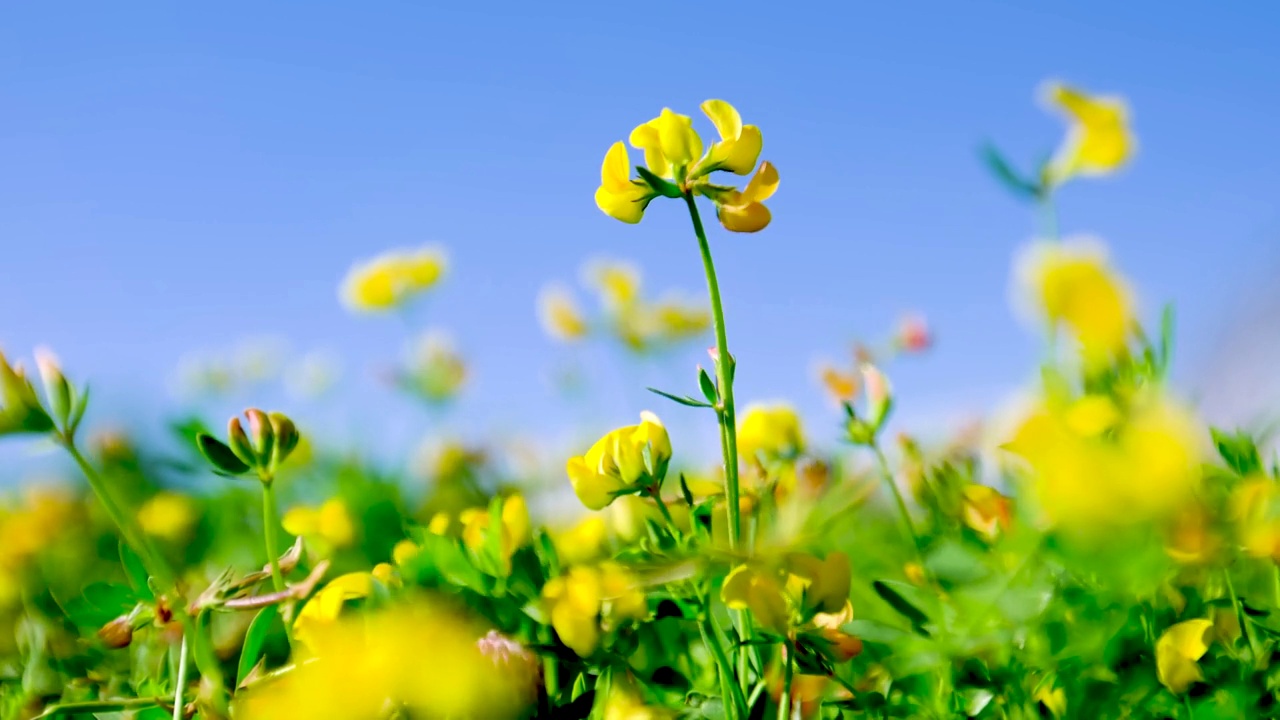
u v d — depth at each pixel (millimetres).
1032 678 372
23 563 495
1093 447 352
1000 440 357
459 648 353
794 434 427
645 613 370
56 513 523
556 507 498
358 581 368
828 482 415
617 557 376
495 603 372
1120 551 359
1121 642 369
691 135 385
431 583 372
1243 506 363
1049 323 367
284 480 545
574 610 365
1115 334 363
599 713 365
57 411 358
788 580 364
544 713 359
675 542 383
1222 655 368
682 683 374
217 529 499
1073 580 369
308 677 348
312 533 441
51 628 404
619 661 367
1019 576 373
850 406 430
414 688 350
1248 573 397
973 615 371
